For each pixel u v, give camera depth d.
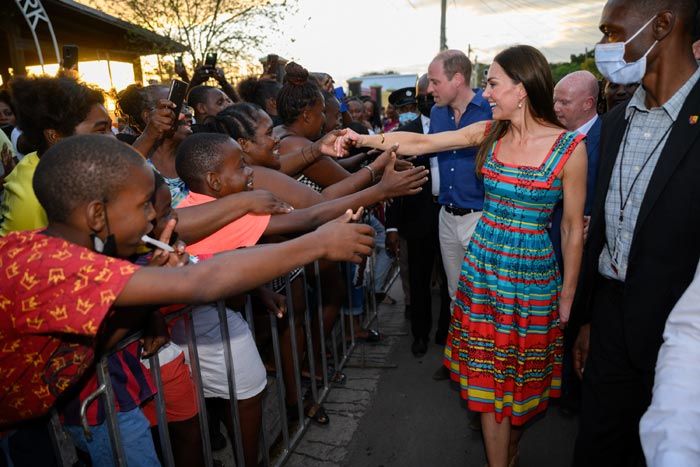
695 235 1.74
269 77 5.04
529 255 2.21
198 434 2.17
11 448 1.54
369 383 3.49
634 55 1.80
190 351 1.94
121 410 1.69
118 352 1.71
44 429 1.60
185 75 4.24
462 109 3.41
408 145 2.73
